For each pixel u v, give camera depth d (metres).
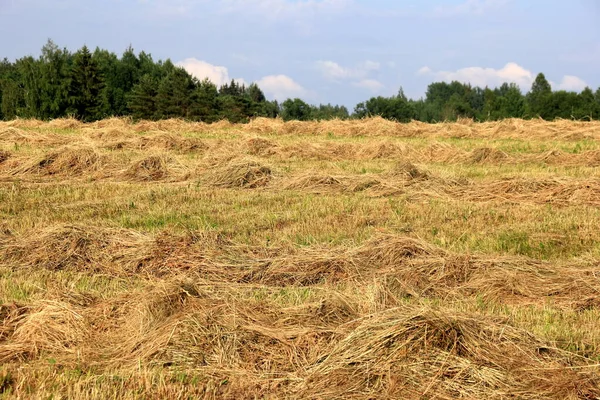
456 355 5.39
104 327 6.22
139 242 8.98
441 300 7.32
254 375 5.30
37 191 13.33
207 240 9.10
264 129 29.52
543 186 13.26
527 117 67.88
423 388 5.05
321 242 9.53
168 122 31.09
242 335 5.84
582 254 9.03
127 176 15.14
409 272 7.92
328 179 14.02
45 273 8.02
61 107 57.66
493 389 5.04
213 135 26.92
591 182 12.95
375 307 6.43
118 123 29.47
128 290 7.34
